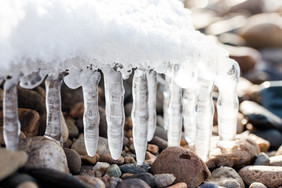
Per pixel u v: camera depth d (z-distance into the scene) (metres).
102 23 1.08
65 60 1.09
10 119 1.05
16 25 0.91
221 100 1.46
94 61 1.16
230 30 5.05
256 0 6.35
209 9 6.75
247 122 2.30
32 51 0.96
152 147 1.72
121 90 1.25
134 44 1.13
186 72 1.32
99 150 1.55
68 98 1.99
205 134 1.42
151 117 1.59
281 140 2.12
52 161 1.11
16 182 0.90
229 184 1.35
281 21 5.12
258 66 3.97
